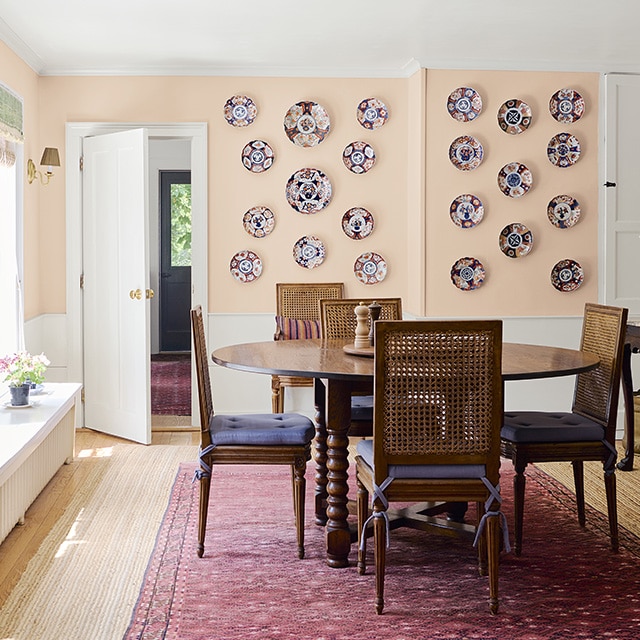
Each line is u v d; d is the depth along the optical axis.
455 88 5.81
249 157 6.03
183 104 5.97
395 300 4.69
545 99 5.88
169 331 10.47
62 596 3.10
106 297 5.86
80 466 5.02
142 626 2.84
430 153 5.83
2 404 4.62
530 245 5.93
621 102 5.90
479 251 5.91
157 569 3.37
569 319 5.98
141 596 3.10
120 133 5.65
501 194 5.89
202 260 6.05
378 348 2.91
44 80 5.90
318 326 5.82
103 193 5.82
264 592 3.15
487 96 5.84
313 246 6.11
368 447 3.28
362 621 2.89
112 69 5.89
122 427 5.77
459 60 5.76
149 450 5.45
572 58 5.76
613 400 3.56
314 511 4.16
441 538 3.80
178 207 10.25
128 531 3.84
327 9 4.59
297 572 3.36
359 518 3.35
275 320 6.10
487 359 2.94
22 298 5.39
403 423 2.96
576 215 5.95
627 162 5.94
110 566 3.40
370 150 6.08
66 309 6.02
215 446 3.50
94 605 3.02
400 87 6.07
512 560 3.49
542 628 2.83
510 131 5.86
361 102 6.06
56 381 6.05
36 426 4.07
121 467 5.00
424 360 2.93
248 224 6.07
